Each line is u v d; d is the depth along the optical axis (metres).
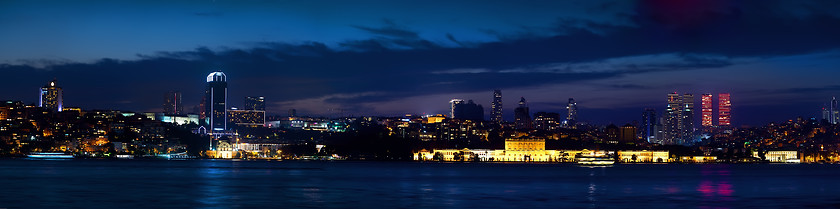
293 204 167.62
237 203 169.88
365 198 185.00
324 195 195.12
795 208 162.62
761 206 166.75
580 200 180.75
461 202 174.12
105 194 192.75
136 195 190.50
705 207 163.38
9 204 164.25
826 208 163.00
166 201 173.12
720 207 163.62
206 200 176.50
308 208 159.00
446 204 169.25
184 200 175.88
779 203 174.12
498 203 171.75
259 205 164.88
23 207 158.00
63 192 198.88
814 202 177.38
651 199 185.12
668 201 178.88
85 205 162.88
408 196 192.50
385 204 168.50
